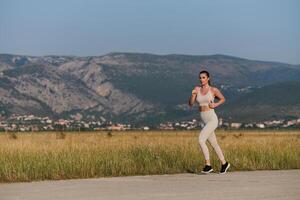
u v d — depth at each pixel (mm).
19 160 16156
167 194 11047
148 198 10500
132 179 14070
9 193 11367
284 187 12164
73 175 15477
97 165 16219
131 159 17000
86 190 11781
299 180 13594
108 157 16938
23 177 14781
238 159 17766
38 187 12414
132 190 11734
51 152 17750
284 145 21172
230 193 11164
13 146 19922
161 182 13273
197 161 17531
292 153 18969
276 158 18266
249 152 19156
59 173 15383
